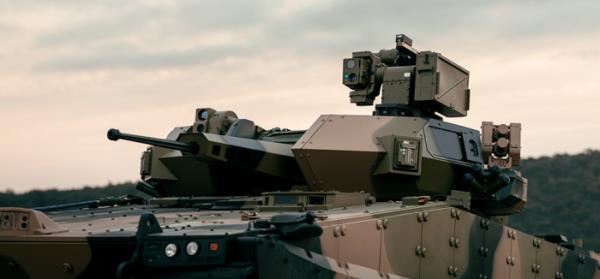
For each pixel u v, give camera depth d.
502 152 18.88
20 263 12.24
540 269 16.31
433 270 14.24
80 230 12.66
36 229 12.15
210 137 16.64
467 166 17.89
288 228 11.43
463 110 19.48
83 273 12.09
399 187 17.20
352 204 14.92
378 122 17.72
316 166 17.25
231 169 18.22
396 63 19.55
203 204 16.14
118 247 11.73
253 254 11.26
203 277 11.26
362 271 12.66
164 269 11.44
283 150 18.03
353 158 16.97
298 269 11.34
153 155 19.56
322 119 18.16
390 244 13.49
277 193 15.02
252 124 19.17
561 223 42.56
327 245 12.30
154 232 11.59
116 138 15.83
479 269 15.09
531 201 44.84
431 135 17.59
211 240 11.26
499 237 15.50
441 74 18.56
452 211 14.63
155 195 20.17
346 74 19.48
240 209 15.40
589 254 17.55
